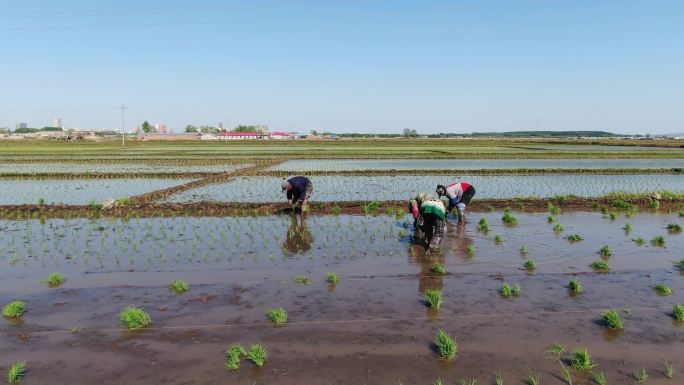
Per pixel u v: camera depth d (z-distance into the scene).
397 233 13.07
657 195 18.67
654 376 5.51
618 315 7.17
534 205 17.94
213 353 6.04
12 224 14.20
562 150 62.38
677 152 56.62
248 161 40.44
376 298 7.95
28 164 38.22
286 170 32.25
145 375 5.53
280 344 6.27
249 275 9.20
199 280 8.88
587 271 9.52
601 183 25.72
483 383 5.38
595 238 12.54
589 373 5.58
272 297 7.98
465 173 30.45
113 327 6.80
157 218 15.23
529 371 5.63
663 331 6.70
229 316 7.18
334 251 11.06
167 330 6.70
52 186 24.16
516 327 6.81
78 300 7.83
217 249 11.22
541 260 10.30
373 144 89.06
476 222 14.68
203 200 19.17
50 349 6.15
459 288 8.45
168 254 10.74
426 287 8.52
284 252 10.94
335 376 5.50
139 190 22.67
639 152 56.34
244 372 5.59
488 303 7.73
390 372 5.59
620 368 5.70
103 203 17.14
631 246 11.66
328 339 6.42
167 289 8.37
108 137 147.50
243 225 14.14
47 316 7.18
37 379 5.45
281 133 176.50
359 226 14.02
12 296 8.02
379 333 6.60
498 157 46.47
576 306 7.61
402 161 42.72
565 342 6.35
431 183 25.45
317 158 44.81
